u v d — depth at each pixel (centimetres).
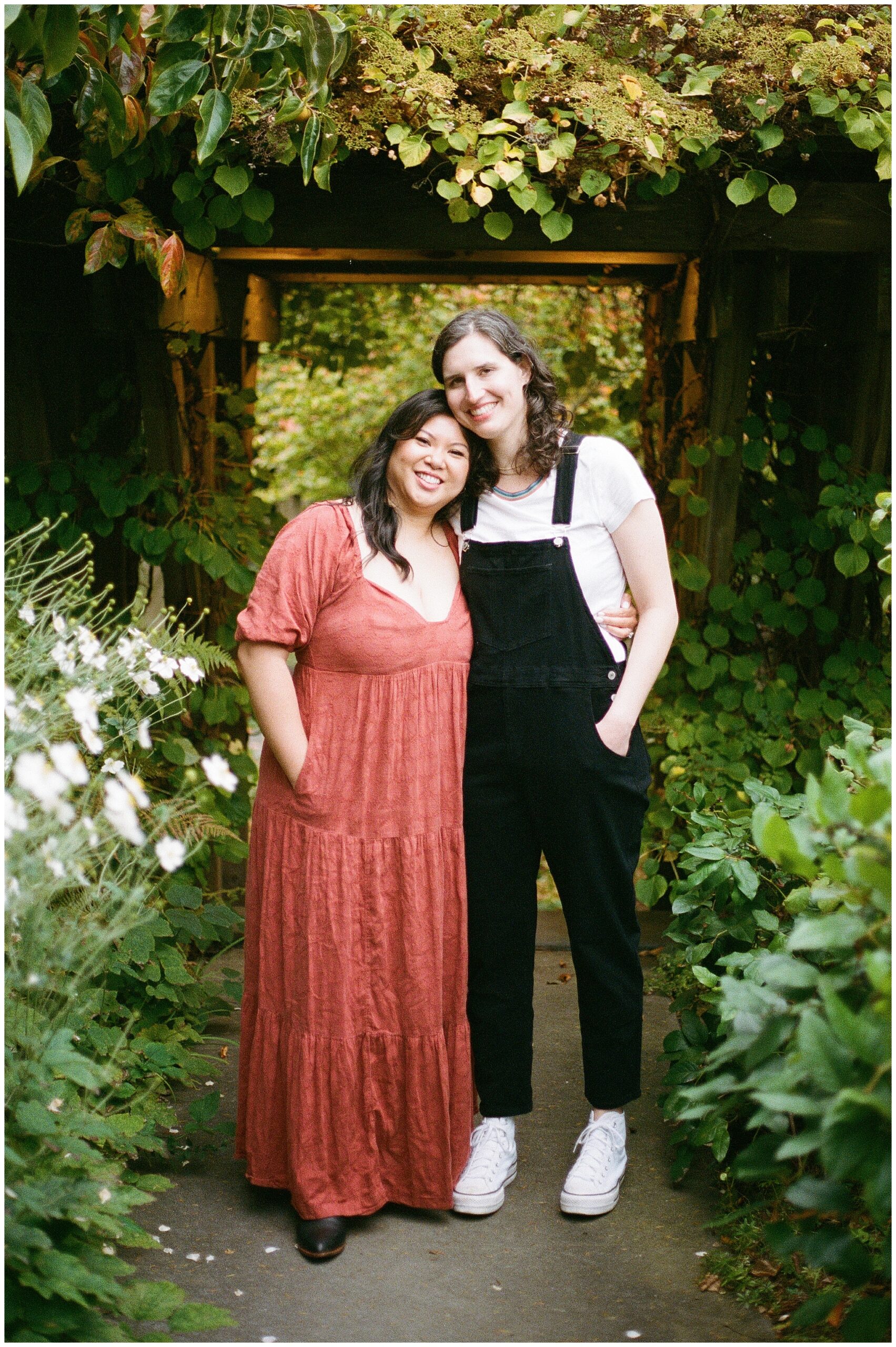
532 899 225
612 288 443
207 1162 237
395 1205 224
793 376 366
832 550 362
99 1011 226
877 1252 189
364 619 205
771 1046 153
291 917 209
